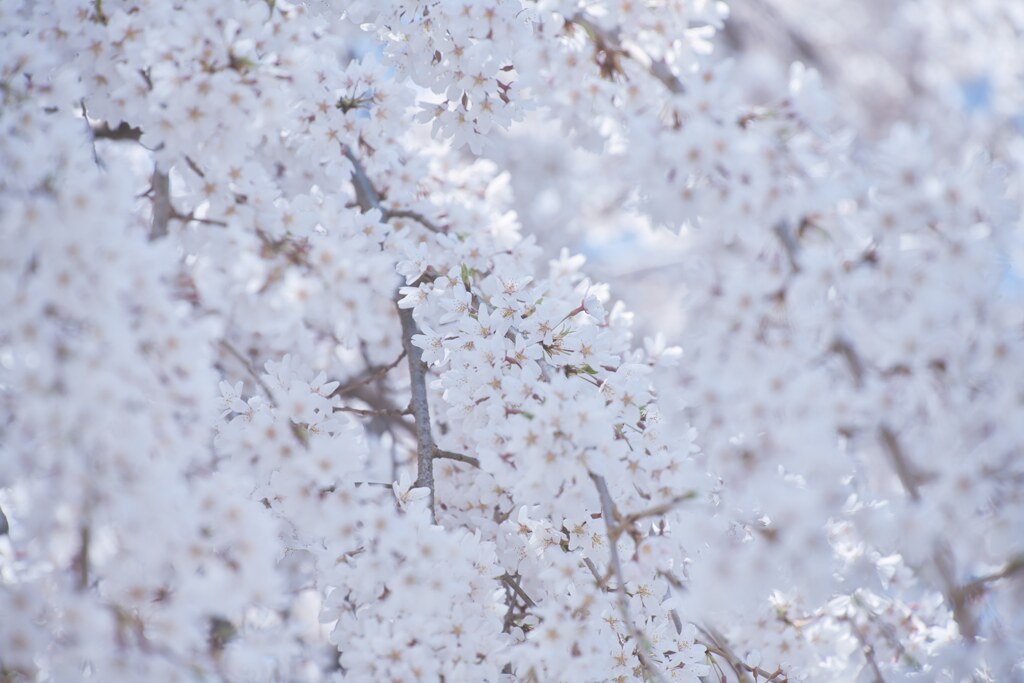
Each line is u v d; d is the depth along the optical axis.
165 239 2.41
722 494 3.12
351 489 2.89
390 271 2.84
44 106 2.81
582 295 3.69
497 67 3.49
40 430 2.29
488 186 4.18
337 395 3.50
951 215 2.42
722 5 3.25
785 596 3.08
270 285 2.77
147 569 2.48
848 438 2.53
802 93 2.64
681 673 3.08
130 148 4.13
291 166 3.88
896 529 2.47
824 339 2.49
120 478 2.33
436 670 2.79
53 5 3.14
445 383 3.37
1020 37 10.07
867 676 3.12
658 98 3.37
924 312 2.36
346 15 3.56
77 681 2.45
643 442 3.14
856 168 2.54
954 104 10.73
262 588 2.47
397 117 3.68
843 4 11.65
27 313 2.24
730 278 2.50
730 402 2.48
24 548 2.63
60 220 2.28
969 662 2.90
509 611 3.42
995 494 2.44
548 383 3.20
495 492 3.57
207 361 2.48
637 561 2.80
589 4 3.32
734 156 2.55
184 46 2.77
